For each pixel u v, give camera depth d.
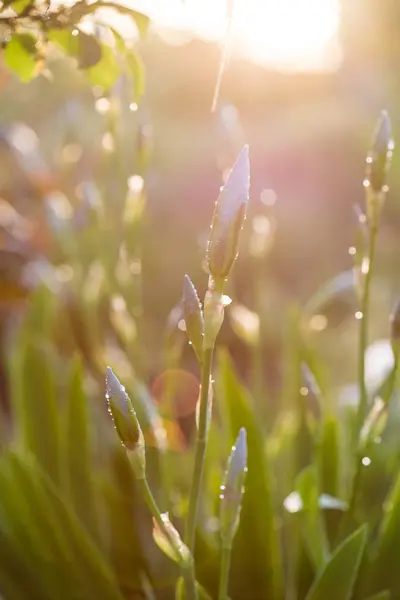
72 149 1.07
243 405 0.84
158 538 0.60
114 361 1.18
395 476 0.89
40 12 0.63
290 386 1.13
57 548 0.81
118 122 0.83
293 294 2.84
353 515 0.75
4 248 1.45
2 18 0.63
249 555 0.81
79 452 0.92
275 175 3.58
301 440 0.98
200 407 0.58
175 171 2.95
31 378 1.00
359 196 3.58
